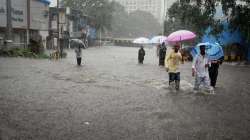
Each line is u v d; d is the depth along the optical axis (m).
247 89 13.50
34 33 43.34
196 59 12.24
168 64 12.82
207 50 13.02
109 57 35.47
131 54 44.09
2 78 14.59
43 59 27.45
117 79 15.77
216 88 13.59
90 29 77.19
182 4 29.50
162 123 7.89
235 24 28.36
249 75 19.30
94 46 77.75
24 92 11.38
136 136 6.86
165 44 25.14
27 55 28.67
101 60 29.94
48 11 46.91
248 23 27.75
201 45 12.12
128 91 12.30
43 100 10.16
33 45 31.56
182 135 7.00
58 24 33.75
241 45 31.08
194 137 6.89
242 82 15.88
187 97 11.32
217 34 30.34
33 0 40.81
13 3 35.94
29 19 39.78
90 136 6.79
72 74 17.12
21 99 10.19
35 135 6.75
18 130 7.03
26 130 7.05
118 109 9.24
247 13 27.38
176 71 12.76
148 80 15.65
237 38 31.30
